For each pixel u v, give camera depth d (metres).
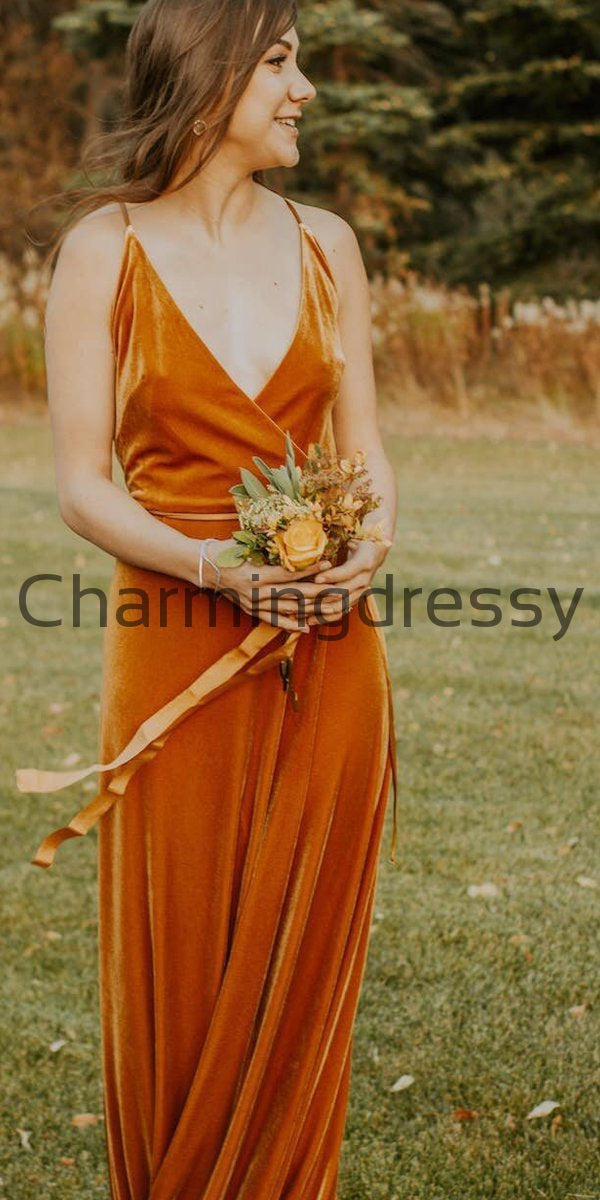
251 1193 2.37
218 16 2.22
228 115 2.25
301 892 2.33
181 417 2.26
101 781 2.37
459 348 16.69
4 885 4.44
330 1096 2.43
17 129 24.09
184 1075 2.36
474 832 4.77
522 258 21.97
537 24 21.23
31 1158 3.10
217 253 2.31
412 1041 3.50
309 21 20.81
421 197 24.03
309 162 22.64
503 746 5.57
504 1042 3.50
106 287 2.26
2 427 15.38
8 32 25.31
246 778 2.30
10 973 3.88
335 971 2.39
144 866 2.32
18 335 16.81
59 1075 3.41
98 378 2.29
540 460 13.34
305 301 2.35
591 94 21.98
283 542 2.17
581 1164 3.02
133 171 2.33
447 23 23.48
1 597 8.04
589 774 5.29
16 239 20.81
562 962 3.89
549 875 4.44
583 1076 3.35
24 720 5.91
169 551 2.22
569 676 6.49
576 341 16.41
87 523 2.27
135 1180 2.44
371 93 21.44
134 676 2.31
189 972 2.33
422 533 9.69
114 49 21.52
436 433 15.14
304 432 2.36
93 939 4.08
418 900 4.26
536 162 22.56
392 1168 3.01
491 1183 2.96
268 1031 2.32
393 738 2.49
